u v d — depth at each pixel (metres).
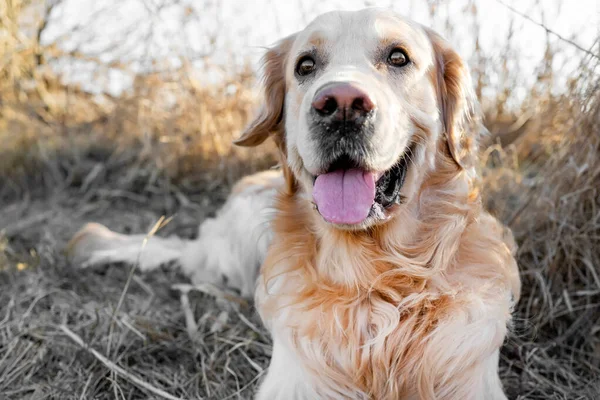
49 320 0.80
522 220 0.83
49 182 1.24
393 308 0.63
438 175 0.66
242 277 0.91
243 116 1.20
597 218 0.77
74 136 1.34
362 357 0.63
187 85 1.23
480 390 0.62
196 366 0.72
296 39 0.70
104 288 0.90
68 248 0.96
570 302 0.77
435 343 0.62
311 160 0.60
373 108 0.57
